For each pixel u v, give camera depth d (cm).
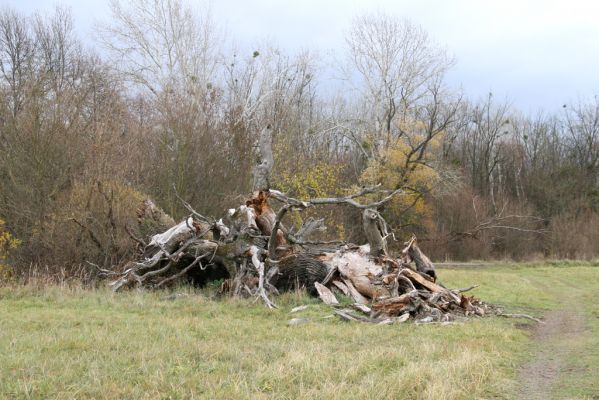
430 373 730
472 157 5688
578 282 2550
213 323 1103
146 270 1627
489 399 689
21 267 1694
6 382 667
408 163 3578
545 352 978
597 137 5931
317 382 707
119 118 2384
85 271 1692
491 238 4216
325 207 3041
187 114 2372
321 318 1223
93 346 851
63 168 1872
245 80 3759
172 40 3491
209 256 1588
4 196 1786
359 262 1528
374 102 4325
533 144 6075
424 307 1302
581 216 4784
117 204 1783
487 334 1083
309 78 4247
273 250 1465
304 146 3691
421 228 4000
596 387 748
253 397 640
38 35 3806
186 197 2219
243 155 2486
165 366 757
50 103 1959
